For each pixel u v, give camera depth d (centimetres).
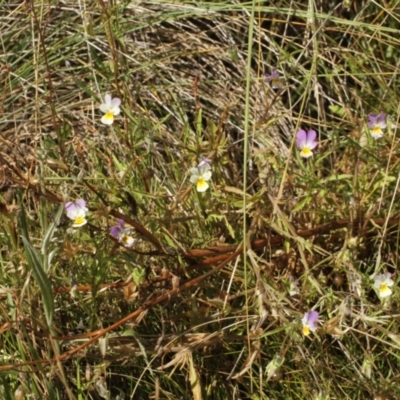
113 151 85
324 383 70
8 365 65
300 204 72
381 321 68
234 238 74
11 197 66
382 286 69
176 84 91
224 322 73
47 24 88
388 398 68
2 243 75
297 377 72
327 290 72
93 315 69
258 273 68
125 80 81
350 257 72
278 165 75
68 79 92
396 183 75
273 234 75
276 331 68
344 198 75
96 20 90
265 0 89
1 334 70
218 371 72
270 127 88
